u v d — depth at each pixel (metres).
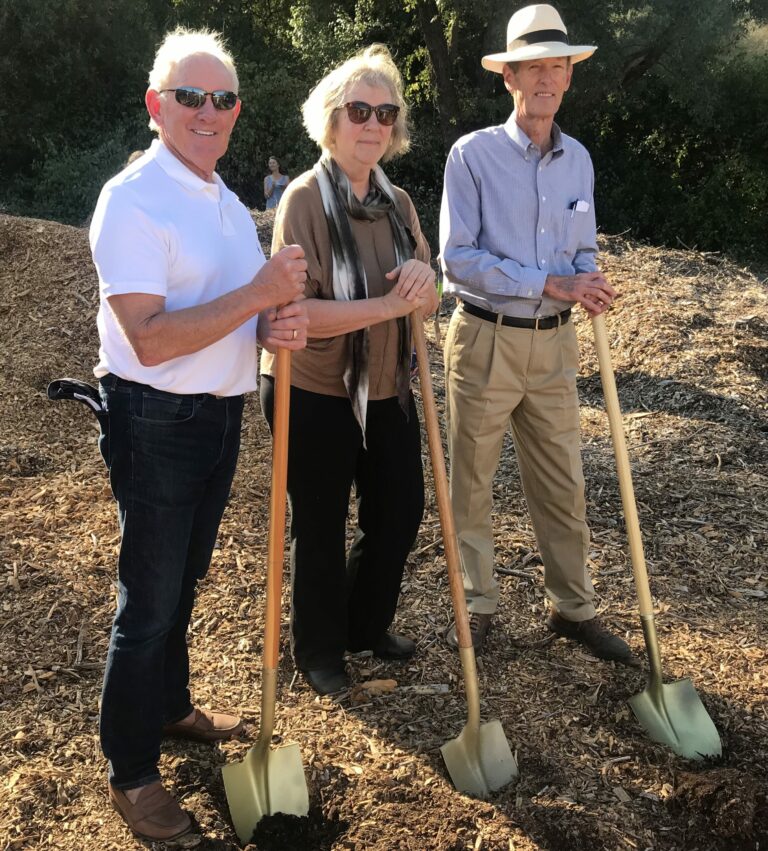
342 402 2.61
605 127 19.23
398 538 2.78
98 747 2.54
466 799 2.38
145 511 2.06
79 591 3.29
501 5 15.51
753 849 2.31
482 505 3.00
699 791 2.41
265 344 2.25
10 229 6.68
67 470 4.38
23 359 5.48
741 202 18.59
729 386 5.70
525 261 2.81
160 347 1.93
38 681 2.83
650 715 2.69
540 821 2.31
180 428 2.05
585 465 4.63
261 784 2.32
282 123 18.50
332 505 2.68
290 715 2.70
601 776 2.50
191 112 2.00
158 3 20.31
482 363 2.81
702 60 17.23
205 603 3.23
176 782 2.41
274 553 2.31
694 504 4.23
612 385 2.76
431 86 17.56
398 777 2.45
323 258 2.51
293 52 19.38
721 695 2.87
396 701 2.77
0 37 18.22
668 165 19.34
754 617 3.35
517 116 2.76
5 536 3.65
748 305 7.01
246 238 2.17
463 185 2.82
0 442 4.62
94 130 19.34
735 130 18.70
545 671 2.96
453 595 2.47
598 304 2.71
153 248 1.94
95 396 2.15
